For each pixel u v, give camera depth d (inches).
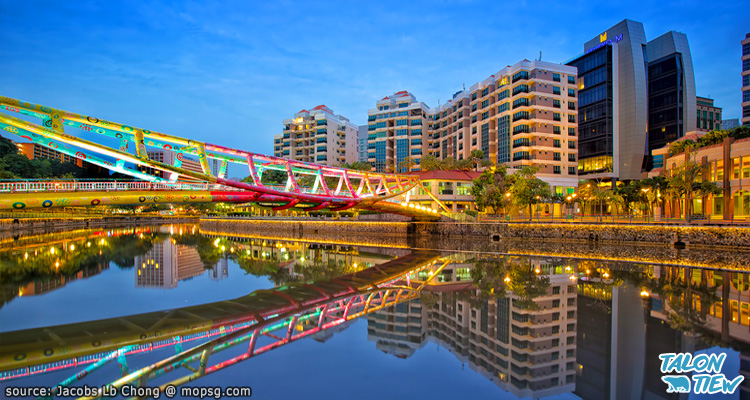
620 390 431.8
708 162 1993.1
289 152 5196.9
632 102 3998.5
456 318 727.1
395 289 973.2
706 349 549.6
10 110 783.7
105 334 618.5
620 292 893.8
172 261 1482.5
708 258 1362.0
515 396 419.5
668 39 4200.3
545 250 1692.9
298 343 586.2
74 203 890.1
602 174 3964.1
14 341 582.2
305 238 2605.8
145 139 980.6
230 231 3388.3
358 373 481.4
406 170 4439.0
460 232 2411.4
